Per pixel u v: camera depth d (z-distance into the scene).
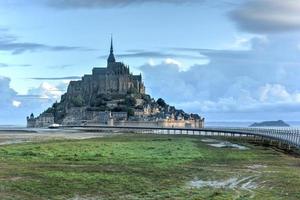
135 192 37.62
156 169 53.06
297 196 35.84
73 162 60.62
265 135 119.50
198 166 59.38
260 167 60.66
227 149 97.50
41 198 34.53
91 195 36.22
